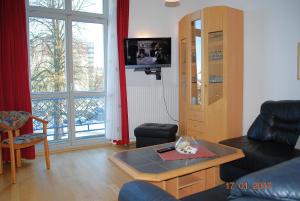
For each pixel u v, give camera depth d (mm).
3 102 3275
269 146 2564
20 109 3408
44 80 3877
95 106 4355
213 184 2135
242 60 3520
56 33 3906
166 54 4250
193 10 4332
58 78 3971
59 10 3848
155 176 1639
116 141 4262
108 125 4230
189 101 3877
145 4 4375
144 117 4445
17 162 3219
